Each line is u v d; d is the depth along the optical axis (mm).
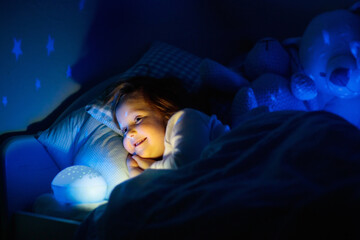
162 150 1308
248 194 683
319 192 632
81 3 1710
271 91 1507
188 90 1624
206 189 753
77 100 1667
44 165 1534
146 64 1714
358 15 1521
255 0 2109
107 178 1375
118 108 1354
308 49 1536
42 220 1215
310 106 1597
